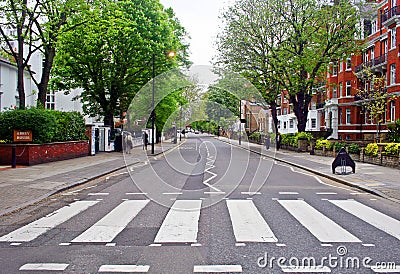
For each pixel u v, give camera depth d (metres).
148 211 8.94
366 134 44.47
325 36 33.16
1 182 13.53
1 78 33.69
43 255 5.77
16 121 19.95
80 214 8.69
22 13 21.28
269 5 34.19
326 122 52.78
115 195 11.33
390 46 36.19
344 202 10.19
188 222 7.82
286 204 9.82
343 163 16.45
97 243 6.38
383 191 11.74
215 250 5.98
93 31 28.73
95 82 33.69
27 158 19.45
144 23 32.19
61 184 13.10
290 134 37.75
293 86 34.25
